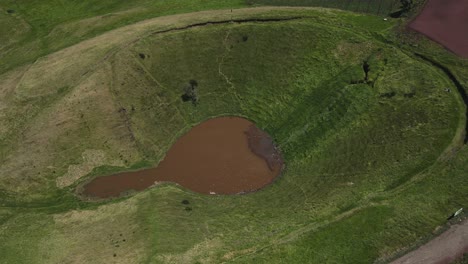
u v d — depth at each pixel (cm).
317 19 8088
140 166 7019
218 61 7894
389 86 7006
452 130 6312
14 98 7562
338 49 7669
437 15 7919
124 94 7494
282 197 6288
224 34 8050
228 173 6831
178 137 7362
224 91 7719
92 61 7838
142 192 6638
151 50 7919
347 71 7381
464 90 6700
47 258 5772
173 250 5575
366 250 5266
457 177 5806
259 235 5641
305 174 6562
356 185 6038
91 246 5822
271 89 7606
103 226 6116
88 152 7062
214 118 7581
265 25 8062
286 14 8219
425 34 7600
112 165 7012
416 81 6975
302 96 7406
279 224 5747
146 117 7400
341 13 8250
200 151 7150
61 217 6362
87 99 7400
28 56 8538
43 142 7062
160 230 5856
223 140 7275
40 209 6525
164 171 6938
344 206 5775
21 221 6344
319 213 5769
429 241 5212
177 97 7644
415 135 6369
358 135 6675
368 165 6256
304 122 7138
